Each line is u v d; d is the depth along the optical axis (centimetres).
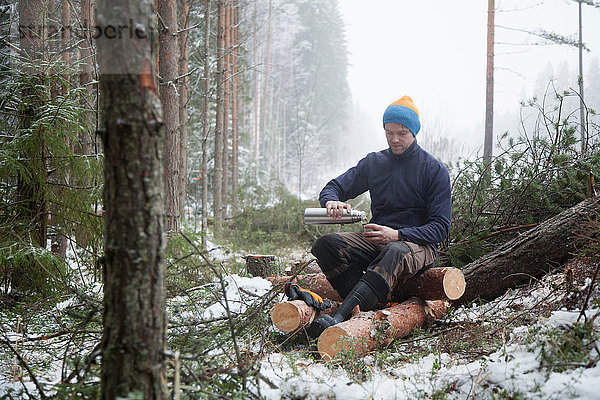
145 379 171
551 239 405
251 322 333
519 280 418
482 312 396
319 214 386
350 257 371
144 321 170
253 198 1165
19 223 445
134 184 166
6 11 555
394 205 396
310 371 273
